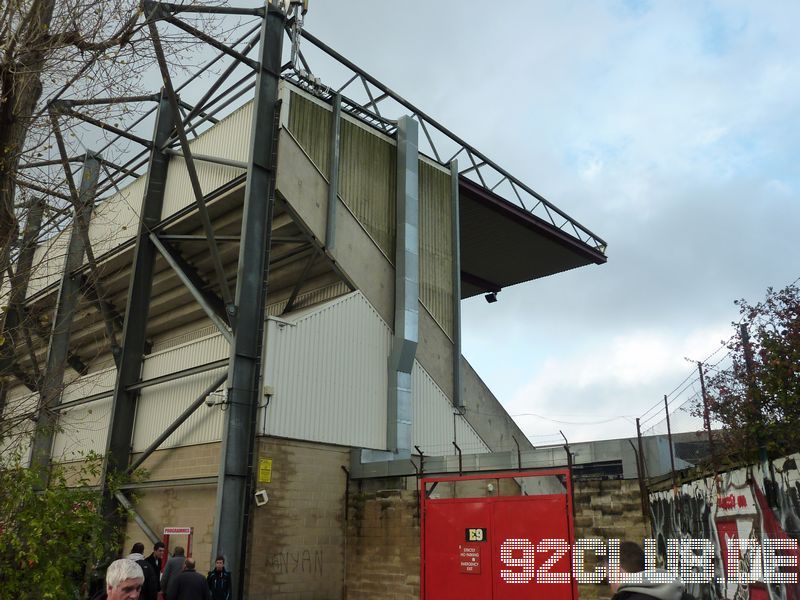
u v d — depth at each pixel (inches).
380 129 1006.4
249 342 746.8
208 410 786.2
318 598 731.4
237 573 674.8
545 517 588.4
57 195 510.9
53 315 1067.3
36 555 422.3
